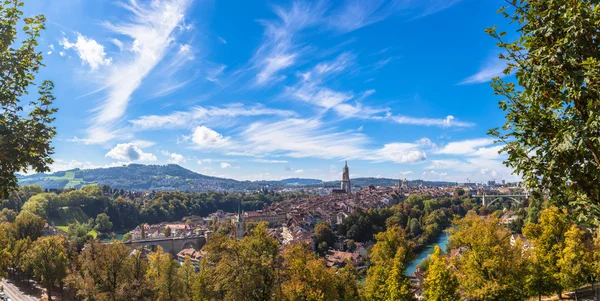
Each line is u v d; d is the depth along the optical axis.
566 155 10.61
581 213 10.74
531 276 44.00
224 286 39.91
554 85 11.04
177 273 62.00
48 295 83.69
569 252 40.56
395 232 51.75
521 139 11.69
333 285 49.88
